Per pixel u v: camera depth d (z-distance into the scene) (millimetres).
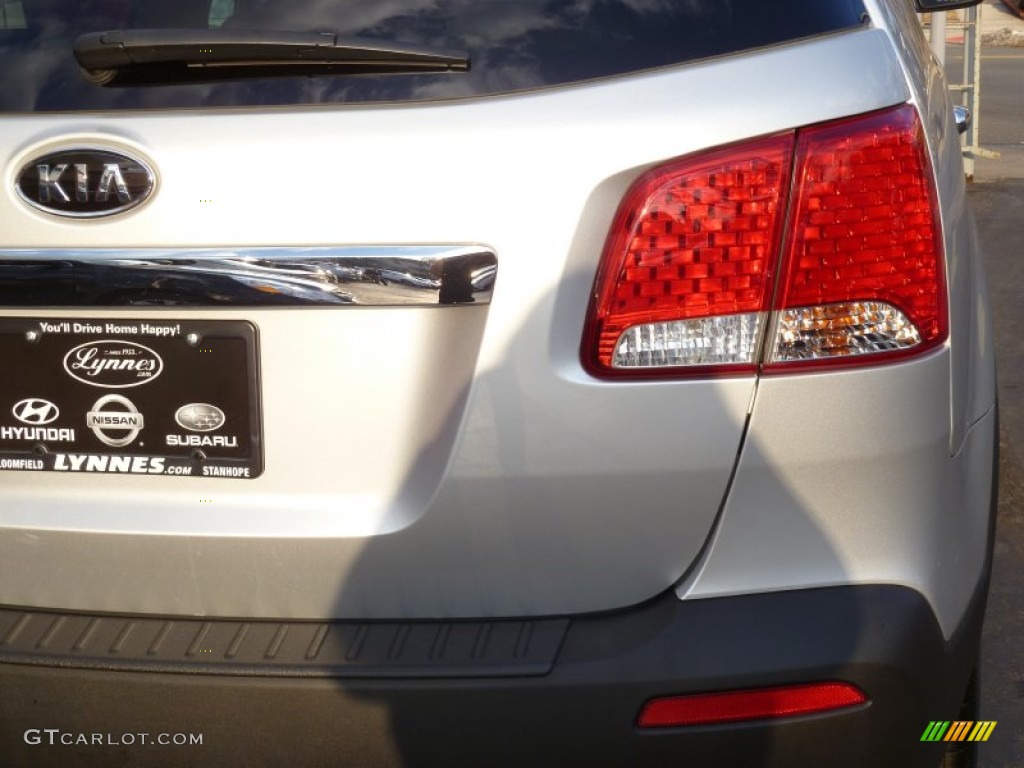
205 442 1780
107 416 1798
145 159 1676
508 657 1726
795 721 1726
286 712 1748
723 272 1666
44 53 1782
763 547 1725
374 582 1769
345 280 1670
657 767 1741
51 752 1831
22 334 1778
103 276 1708
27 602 1880
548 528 1714
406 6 1739
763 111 1655
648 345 1674
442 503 1719
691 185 1647
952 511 1846
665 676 1707
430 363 1705
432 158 1642
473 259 1647
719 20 1715
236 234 1674
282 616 1809
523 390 1673
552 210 1639
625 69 1687
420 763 1756
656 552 1724
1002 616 3299
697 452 1689
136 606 1846
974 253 2236
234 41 1683
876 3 1885
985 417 2039
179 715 1775
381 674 1728
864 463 1720
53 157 1694
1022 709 2898
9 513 1844
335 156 1652
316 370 1727
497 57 1692
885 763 1774
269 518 1772
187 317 1731
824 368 1688
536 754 1742
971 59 8961
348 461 1753
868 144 1674
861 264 1684
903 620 1740
